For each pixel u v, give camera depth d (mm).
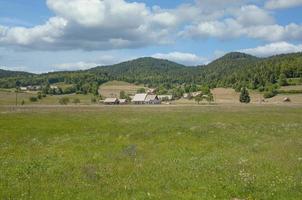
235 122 56250
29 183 18547
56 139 37594
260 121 57719
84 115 72688
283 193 16828
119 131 44281
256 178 19469
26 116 69000
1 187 17609
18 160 25000
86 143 34625
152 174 20688
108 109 99562
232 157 26250
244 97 198875
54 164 23672
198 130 44031
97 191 17109
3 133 42906
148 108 107375
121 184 18438
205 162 24203
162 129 45375
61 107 115312
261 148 30672
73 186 17969
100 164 23719
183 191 17250
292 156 26422
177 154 28438
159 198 16000
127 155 27594
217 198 16219
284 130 44062
